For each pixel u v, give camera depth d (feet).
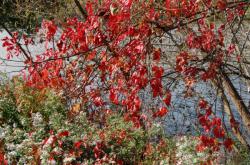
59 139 22.27
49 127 24.17
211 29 15.40
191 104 22.88
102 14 13.93
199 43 15.14
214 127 14.11
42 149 21.35
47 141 20.99
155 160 23.08
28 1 37.04
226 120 28.66
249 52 20.66
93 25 13.73
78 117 23.50
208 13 14.92
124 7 13.10
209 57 14.46
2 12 37.81
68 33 15.20
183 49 15.01
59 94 23.06
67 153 21.76
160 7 13.92
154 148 24.32
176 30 17.04
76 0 27.07
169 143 23.88
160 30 14.14
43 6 34.88
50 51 17.60
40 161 20.47
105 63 14.39
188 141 21.65
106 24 14.14
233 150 26.22
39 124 23.34
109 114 23.86
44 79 17.01
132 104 14.19
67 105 24.20
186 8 14.74
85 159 22.02
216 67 14.87
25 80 27.20
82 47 14.21
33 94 25.91
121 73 14.64
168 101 13.57
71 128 23.17
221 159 22.77
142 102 15.53
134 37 13.64
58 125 23.07
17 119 25.82
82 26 14.48
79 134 23.04
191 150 21.22
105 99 19.44
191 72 14.48
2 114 25.67
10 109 25.89
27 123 24.25
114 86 15.10
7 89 27.37
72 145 22.86
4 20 38.88
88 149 23.32
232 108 29.01
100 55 14.75
